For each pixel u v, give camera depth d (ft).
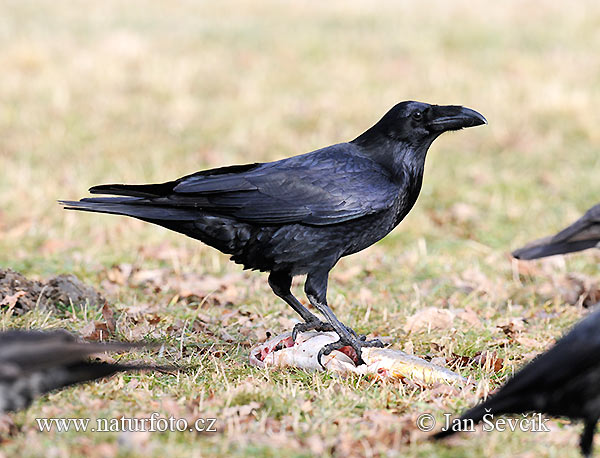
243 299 38.37
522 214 53.21
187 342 31.40
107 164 60.64
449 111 30.27
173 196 28.94
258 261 29.94
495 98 77.20
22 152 62.54
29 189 53.78
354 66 90.02
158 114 73.26
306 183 29.19
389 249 47.91
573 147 66.59
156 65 85.97
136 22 110.32
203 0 127.85
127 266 42.22
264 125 70.54
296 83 84.23
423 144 30.68
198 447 22.36
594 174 60.44
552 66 88.69
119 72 83.82
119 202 28.78
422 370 27.89
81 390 25.48
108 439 22.63
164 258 44.78
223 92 80.53
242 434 23.29
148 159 62.18
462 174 60.18
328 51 96.94
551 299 40.14
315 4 124.77
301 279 41.65
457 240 49.08
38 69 84.28
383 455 22.50
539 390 21.27
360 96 78.95
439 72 86.89
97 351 21.34
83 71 84.23
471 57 93.76
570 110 72.59
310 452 22.40
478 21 112.16
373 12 118.93
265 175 29.25
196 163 62.08
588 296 40.47
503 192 56.80
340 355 28.89
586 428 22.20
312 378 27.81
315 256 29.58
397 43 100.48
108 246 45.96
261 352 29.86
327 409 25.00
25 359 20.59
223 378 27.37
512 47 98.43
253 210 28.91
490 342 32.78
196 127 70.23
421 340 32.89
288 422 24.22
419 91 80.94
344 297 38.99
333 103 76.59
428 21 113.09
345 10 119.75
